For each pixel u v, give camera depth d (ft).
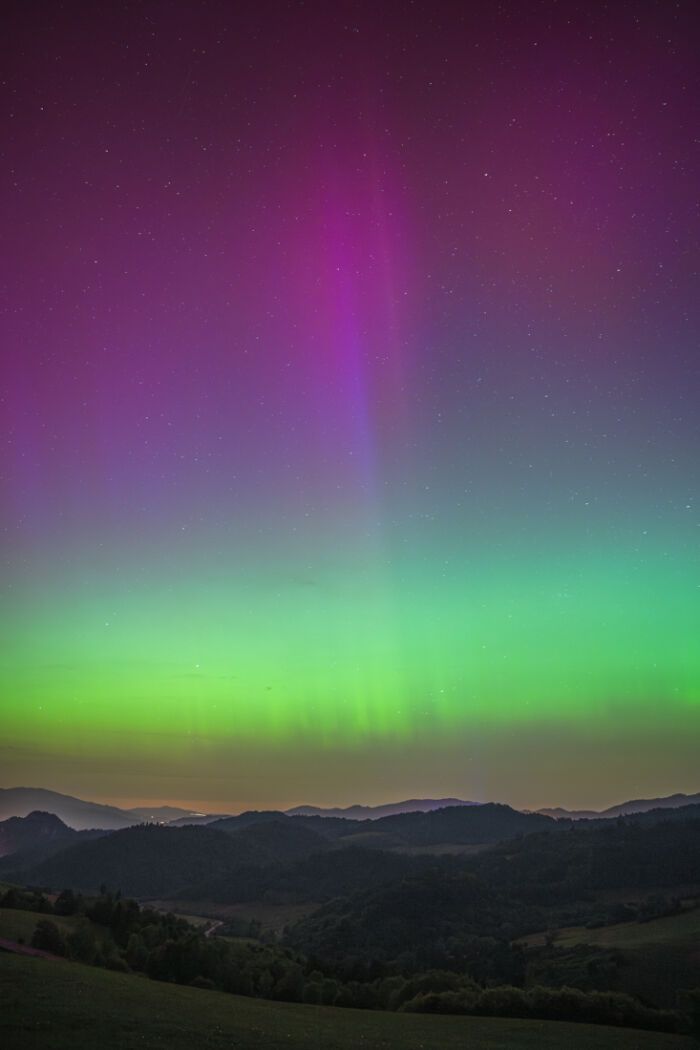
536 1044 134.10
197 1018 127.24
